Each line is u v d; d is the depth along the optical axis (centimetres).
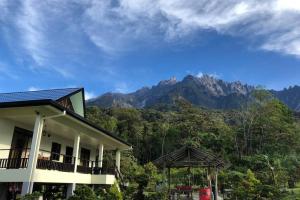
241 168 3550
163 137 5091
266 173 2639
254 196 1717
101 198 1166
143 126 5503
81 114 1798
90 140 1747
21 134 1260
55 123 1230
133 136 5156
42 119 1076
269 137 4678
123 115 5875
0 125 1127
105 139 1769
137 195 1484
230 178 2644
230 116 7175
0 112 1116
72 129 1370
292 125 4803
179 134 5153
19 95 1448
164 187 1556
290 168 3105
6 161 1061
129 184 1702
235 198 1825
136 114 6203
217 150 4559
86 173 1495
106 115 5519
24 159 1051
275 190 1741
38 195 918
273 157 3653
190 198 1692
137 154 4950
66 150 1702
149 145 5094
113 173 1686
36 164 1023
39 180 1029
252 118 4928
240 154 4469
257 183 1898
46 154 1477
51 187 1416
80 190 1083
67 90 1661
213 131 5322
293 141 4434
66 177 1227
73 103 1675
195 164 1588
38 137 1042
